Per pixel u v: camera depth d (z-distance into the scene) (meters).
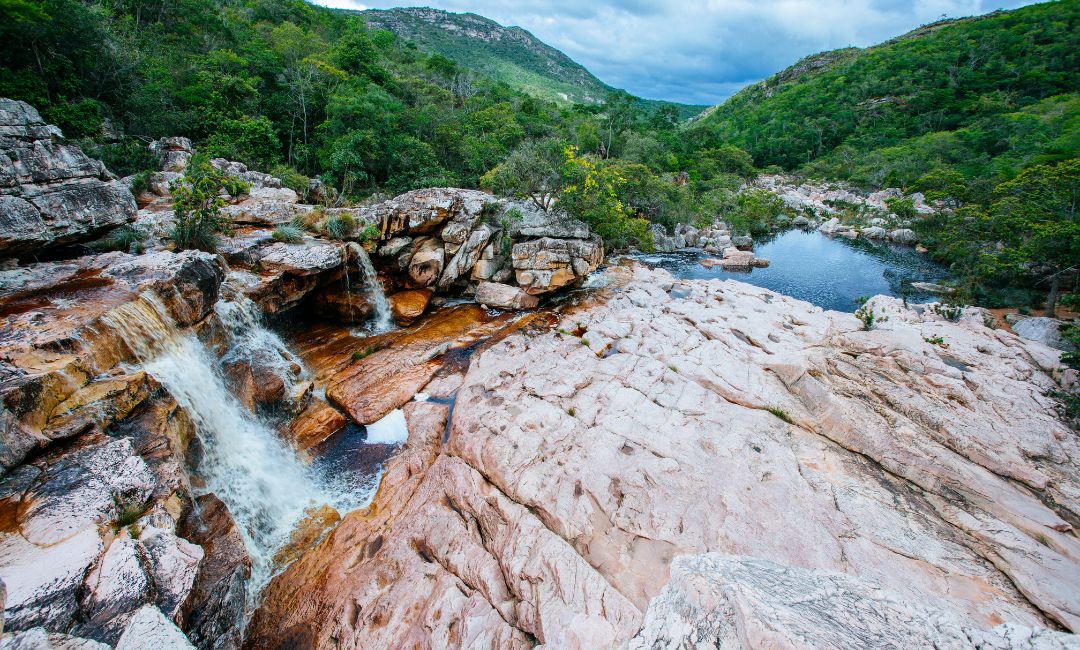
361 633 11.28
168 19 47.94
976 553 12.72
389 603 11.84
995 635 3.63
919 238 55.75
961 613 10.98
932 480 15.19
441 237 32.03
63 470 10.23
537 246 31.70
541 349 24.03
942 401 18.25
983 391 18.84
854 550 12.62
